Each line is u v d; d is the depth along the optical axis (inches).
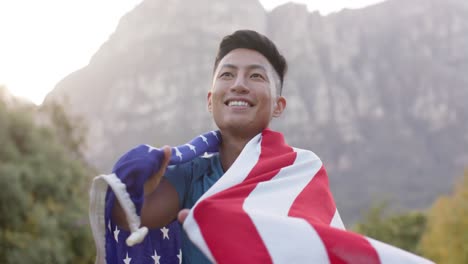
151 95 7436.0
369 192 5762.8
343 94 7209.6
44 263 544.1
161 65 7593.5
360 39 7795.3
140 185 82.5
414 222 1581.0
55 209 585.6
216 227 84.0
